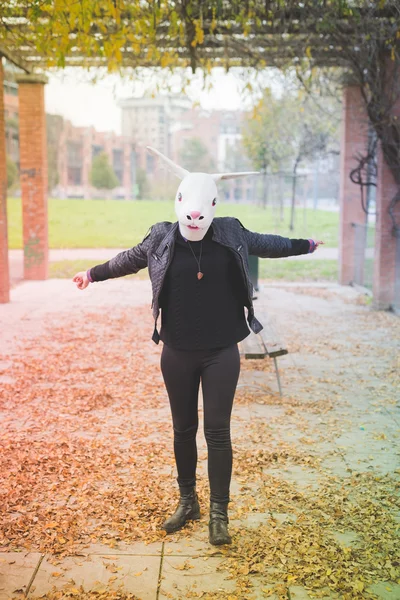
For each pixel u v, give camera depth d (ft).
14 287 45.29
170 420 19.16
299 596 10.46
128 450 16.66
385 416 19.56
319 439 17.54
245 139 81.30
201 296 11.64
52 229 96.53
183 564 11.41
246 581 10.85
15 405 20.42
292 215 83.97
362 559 11.50
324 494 14.11
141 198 264.11
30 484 14.53
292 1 27.66
